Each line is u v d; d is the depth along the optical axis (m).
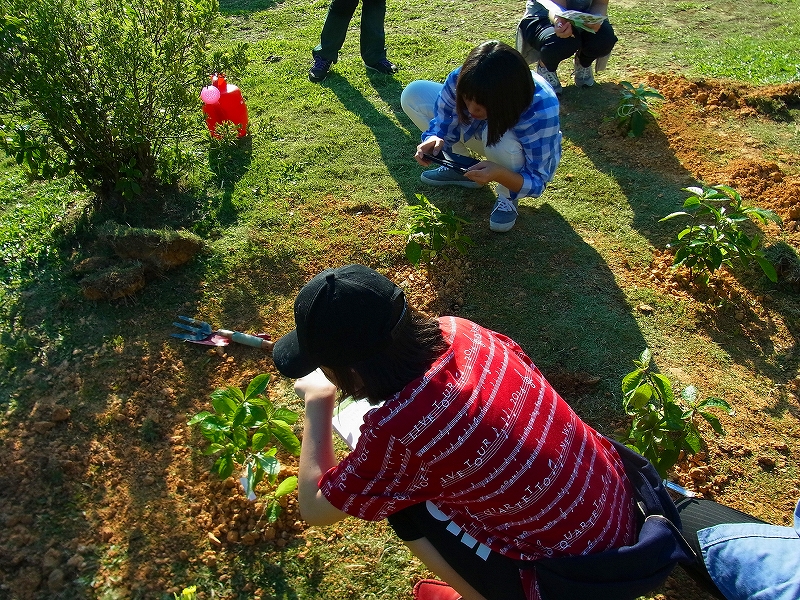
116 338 3.27
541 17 5.20
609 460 1.98
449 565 1.94
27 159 3.65
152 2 3.82
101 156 3.86
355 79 5.59
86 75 3.70
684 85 5.44
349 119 5.04
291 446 2.54
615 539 1.82
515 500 1.74
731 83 5.48
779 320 3.50
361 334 1.60
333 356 1.63
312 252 3.83
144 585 2.41
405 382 1.67
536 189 3.71
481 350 1.81
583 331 3.42
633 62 5.98
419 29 6.54
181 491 2.70
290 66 5.76
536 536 1.80
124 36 3.79
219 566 2.48
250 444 2.81
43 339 3.25
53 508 2.61
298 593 2.43
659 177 4.50
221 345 3.27
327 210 4.14
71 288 3.51
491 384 1.74
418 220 3.66
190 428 2.94
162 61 3.88
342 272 1.68
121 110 3.68
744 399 3.11
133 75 3.79
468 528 1.89
